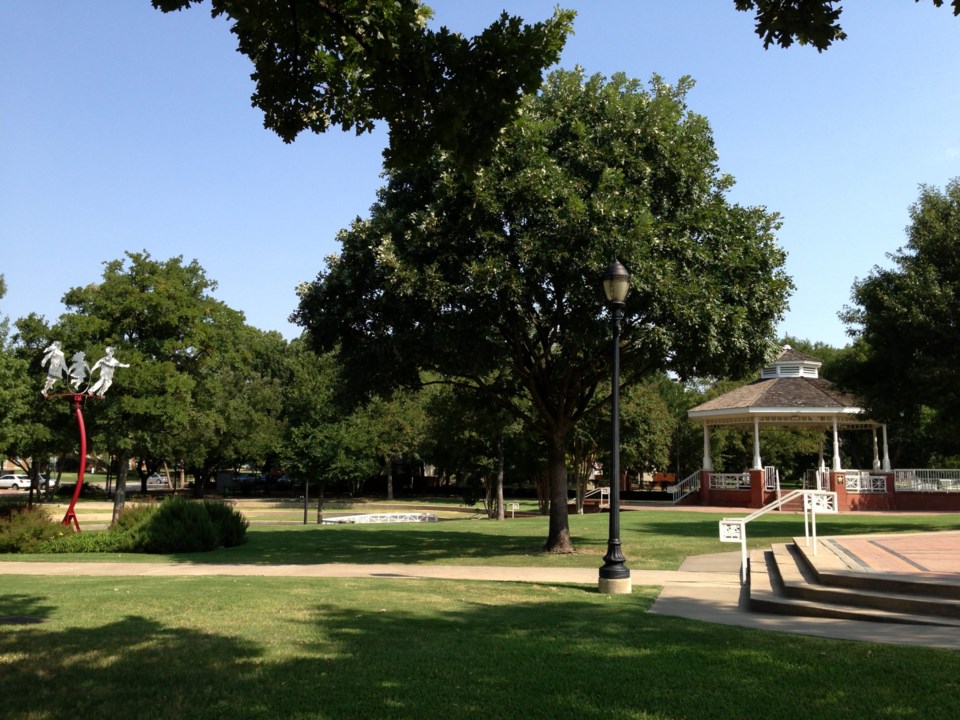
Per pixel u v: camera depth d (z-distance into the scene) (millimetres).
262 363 68625
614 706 5594
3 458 32438
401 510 51844
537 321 18062
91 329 32500
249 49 7477
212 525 20047
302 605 10102
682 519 30922
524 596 11344
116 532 20062
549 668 6664
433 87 6598
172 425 33719
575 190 16016
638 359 19328
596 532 25109
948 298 24141
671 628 8664
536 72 6582
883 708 5539
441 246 16281
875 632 8414
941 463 56688
